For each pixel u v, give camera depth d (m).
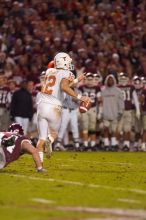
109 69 53.47
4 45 60.19
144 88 52.53
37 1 64.94
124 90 52.22
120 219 18.81
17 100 50.72
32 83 51.53
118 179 28.22
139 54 59.53
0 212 19.80
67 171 31.42
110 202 21.66
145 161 39.75
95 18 63.25
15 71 55.31
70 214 19.53
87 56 57.47
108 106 51.78
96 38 60.25
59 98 31.09
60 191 23.97
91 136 52.16
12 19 62.72
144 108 52.34
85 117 51.47
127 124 52.44
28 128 52.34
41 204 21.16
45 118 30.89
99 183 26.56
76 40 59.28
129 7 65.69
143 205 21.12
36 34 60.41
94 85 51.66
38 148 30.86
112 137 52.28
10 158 29.34
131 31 62.59
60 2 65.25
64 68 31.28
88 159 40.66
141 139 53.25
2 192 23.56
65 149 52.16
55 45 58.50
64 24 62.09
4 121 51.75
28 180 27.03
